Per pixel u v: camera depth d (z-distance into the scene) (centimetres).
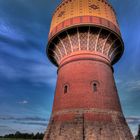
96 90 2256
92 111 2089
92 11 2572
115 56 2956
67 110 2178
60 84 2517
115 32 2545
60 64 2714
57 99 2452
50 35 2764
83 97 2184
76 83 2305
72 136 1942
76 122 2019
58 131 2086
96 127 1978
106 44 2591
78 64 2423
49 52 2948
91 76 2331
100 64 2466
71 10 2628
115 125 2073
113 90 2431
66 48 2614
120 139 1986
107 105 2200
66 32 2523
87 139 1891
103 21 2528
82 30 2480
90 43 2502
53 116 2362
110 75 2539
